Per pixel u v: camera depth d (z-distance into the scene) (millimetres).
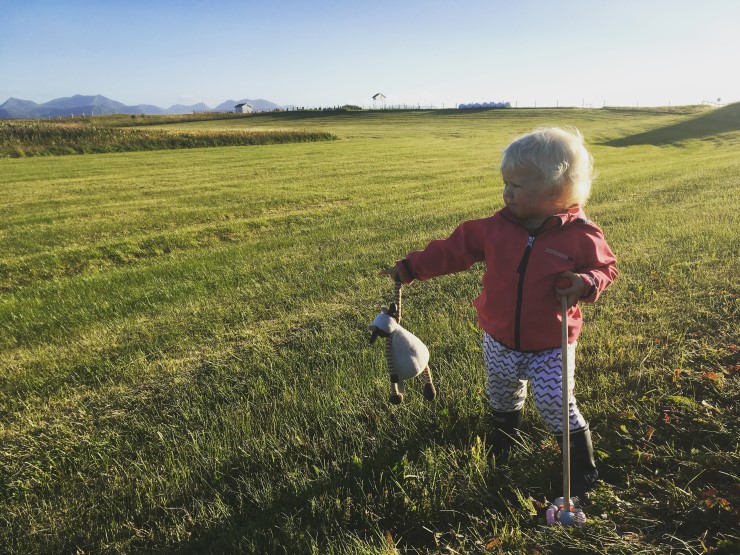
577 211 2551
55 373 4555
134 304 6469
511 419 2920
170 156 33688
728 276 5336
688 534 2264
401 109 110812
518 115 88438
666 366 3631
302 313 5594
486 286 2654
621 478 2688
